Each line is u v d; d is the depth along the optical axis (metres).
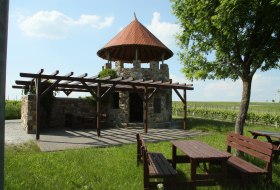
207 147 6.14
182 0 8.40
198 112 33.38
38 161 7.39
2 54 1.19
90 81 13.22
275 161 7.61
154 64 19.80
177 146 6.31
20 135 13.16
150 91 18.62
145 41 19.62
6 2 1.23
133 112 22.75
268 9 6.63
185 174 6.38
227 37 7.33
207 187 5.23
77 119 18.62
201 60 8.68
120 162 7.38
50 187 5.26
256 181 5.39
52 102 18.14
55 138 12.62
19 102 25.41
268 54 7.77
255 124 23.69
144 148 5.07
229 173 6.16
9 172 6.10
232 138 7.25
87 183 5.60
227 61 8.31
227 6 6.30
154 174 5.00
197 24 8.06
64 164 7.11
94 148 9.99
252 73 8.04
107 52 20.67
